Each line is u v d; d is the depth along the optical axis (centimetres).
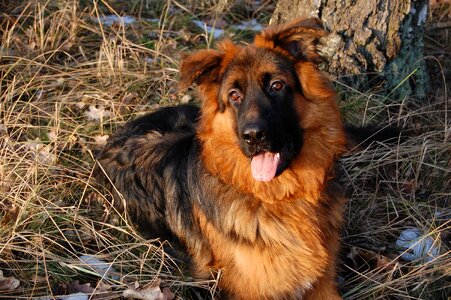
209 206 129
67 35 200
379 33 173
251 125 118
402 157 163
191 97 180
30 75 181
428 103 181
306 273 127
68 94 172
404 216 154
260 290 125
